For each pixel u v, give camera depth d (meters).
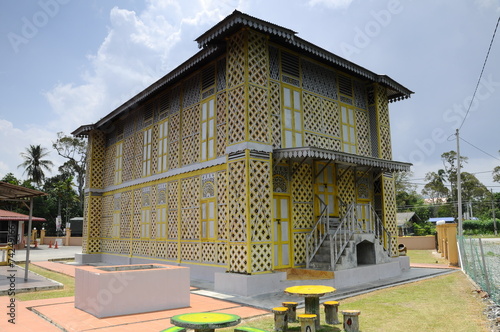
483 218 53.09
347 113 13.50
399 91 14.95
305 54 12.15
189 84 13.13
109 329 6.38
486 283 8.96
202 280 11.37
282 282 9.69
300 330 6.27
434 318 6.94
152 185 14.89
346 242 10.73
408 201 54.16
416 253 22.94
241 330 5.16
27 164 50.25
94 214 18.98
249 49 10.13
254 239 9.49
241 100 10.06
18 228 33.09
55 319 7.07
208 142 11.77
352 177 13.24
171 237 13.33
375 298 8.92
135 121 16.88
